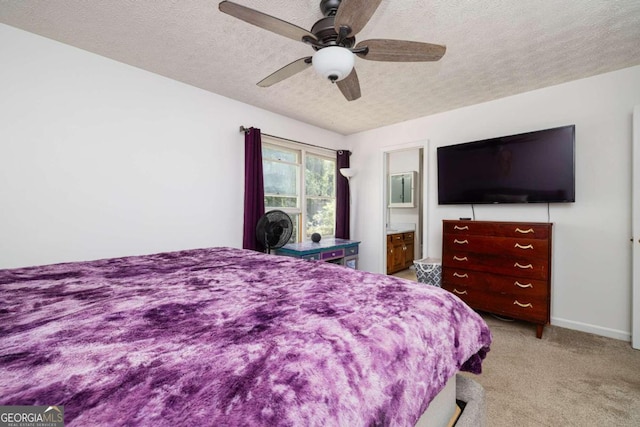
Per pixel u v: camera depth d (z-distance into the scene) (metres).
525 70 2.35
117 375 0.54
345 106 3.20
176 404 0.47
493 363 1.97
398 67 2.29
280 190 3.60
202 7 1.64
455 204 3.18
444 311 1.00
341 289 1.13
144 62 2.29
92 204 2.17
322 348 0.65
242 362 0.59
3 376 0.53
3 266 1.83
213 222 2.90
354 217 4.40
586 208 2.50
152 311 0.88
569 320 2.58
